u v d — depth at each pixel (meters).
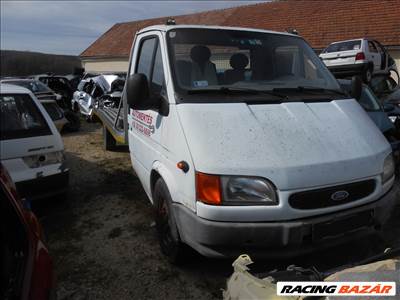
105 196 5.76
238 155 2.88
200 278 3.54
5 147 4.55
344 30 19.39
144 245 4.18
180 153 3.12
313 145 3.03
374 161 3.14
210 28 4.05
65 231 4.60
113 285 3.49
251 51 4.00
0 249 2.15
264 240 2.83
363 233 3.11
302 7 22.89
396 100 8.59
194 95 3.39
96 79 14.38
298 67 4.18
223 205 2.81
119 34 34.19
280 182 2.79
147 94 3.61
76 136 11.30
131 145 4.97
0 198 2.18
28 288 1.95
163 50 3.78
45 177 4.79
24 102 5.02
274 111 3.28
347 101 3.77
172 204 3.30
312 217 2.89
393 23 18.19
